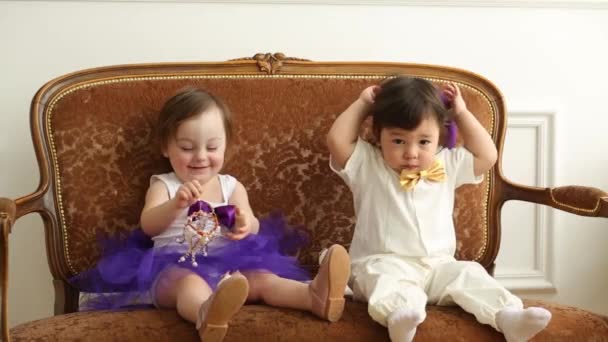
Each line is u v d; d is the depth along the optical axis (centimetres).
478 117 227
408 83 193
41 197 206
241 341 160
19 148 247
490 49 264
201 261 185
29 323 171
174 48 253
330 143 200
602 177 272
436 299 185
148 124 215
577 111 270
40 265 254
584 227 274
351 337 163
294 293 175
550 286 272
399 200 197
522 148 269
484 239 227
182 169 194
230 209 187
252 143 220
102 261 194
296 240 221
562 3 264
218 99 204
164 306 183
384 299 167
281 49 257
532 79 267
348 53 260
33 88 247
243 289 150
